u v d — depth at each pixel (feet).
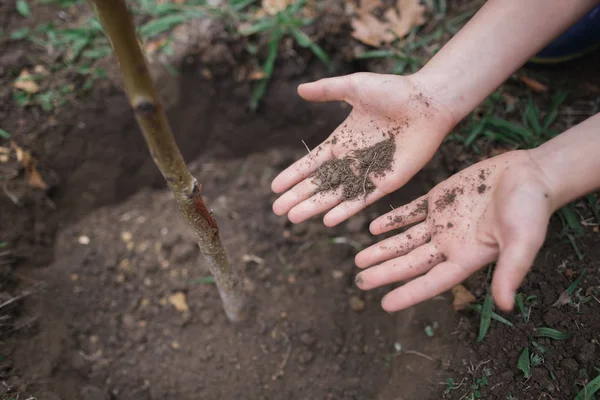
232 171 6.66
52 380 4.70
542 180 3.38
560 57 5.43
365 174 4.21
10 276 5.19
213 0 6.39
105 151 6.21
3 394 4.37
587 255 4.50
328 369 5.17
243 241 6.05
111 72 6.16
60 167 6.01
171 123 6.31
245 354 5.32
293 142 6.64
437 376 4.34
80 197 6.19
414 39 6.08
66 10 6.54
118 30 2.31
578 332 4.15
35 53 6.20
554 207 3.42
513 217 3.14
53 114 5.98
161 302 5.69
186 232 6.09
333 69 6.31
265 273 5.84
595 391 3.88
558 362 4.09
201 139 6.57
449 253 3.59
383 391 4.71
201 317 5.57
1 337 4.76
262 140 6.67
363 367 5.15
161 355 5.37
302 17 6.24
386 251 3.91
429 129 4.19
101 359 5.29
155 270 5.88
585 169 3.42
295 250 6.02
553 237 4.62
